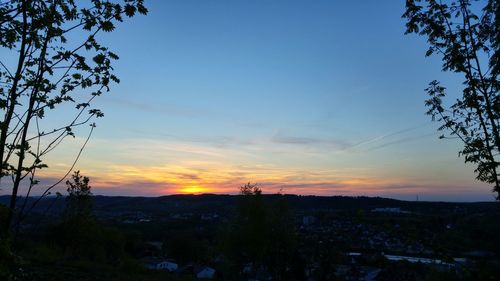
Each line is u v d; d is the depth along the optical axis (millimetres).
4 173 4598
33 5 4898
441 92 5633
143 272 24953
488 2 5297
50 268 19547
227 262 26906
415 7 5613
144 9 5410
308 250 24547
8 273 4629
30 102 4891
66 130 5059
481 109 5289
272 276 26422
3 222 4531
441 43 5582
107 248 37312
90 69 5254
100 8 5270
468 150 5359
